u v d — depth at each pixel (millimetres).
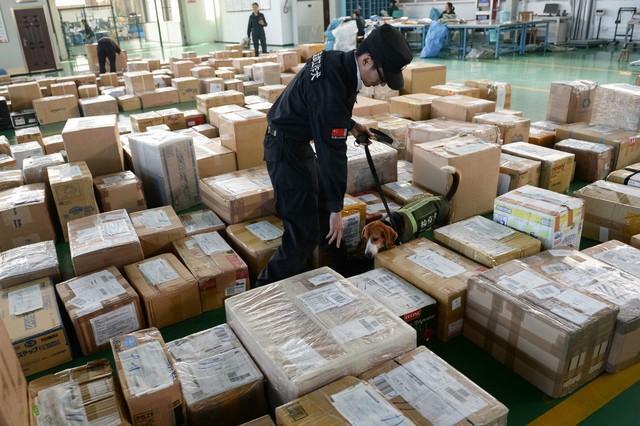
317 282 1707
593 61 9055
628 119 3510
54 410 1274
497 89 4539
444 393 1283
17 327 1818
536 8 11844
